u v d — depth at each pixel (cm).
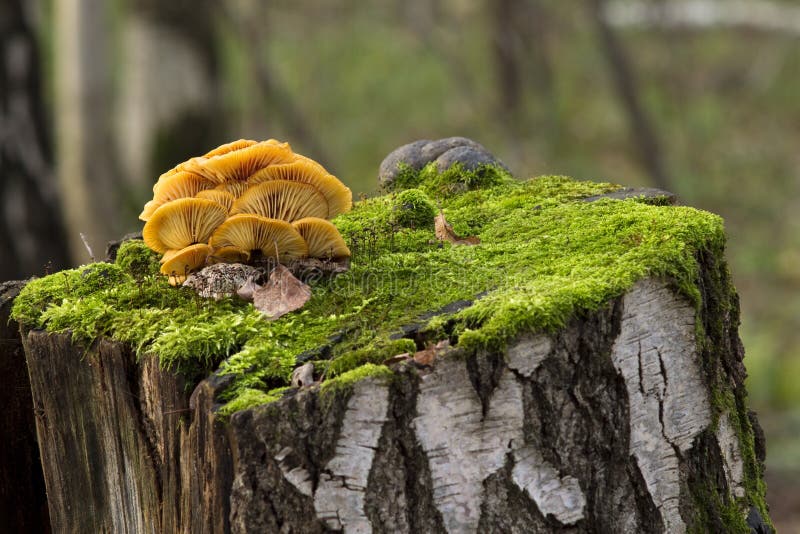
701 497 153
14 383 160
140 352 150
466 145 175
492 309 149
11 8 246
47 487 157
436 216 165
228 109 458
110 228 342
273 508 146
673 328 151
